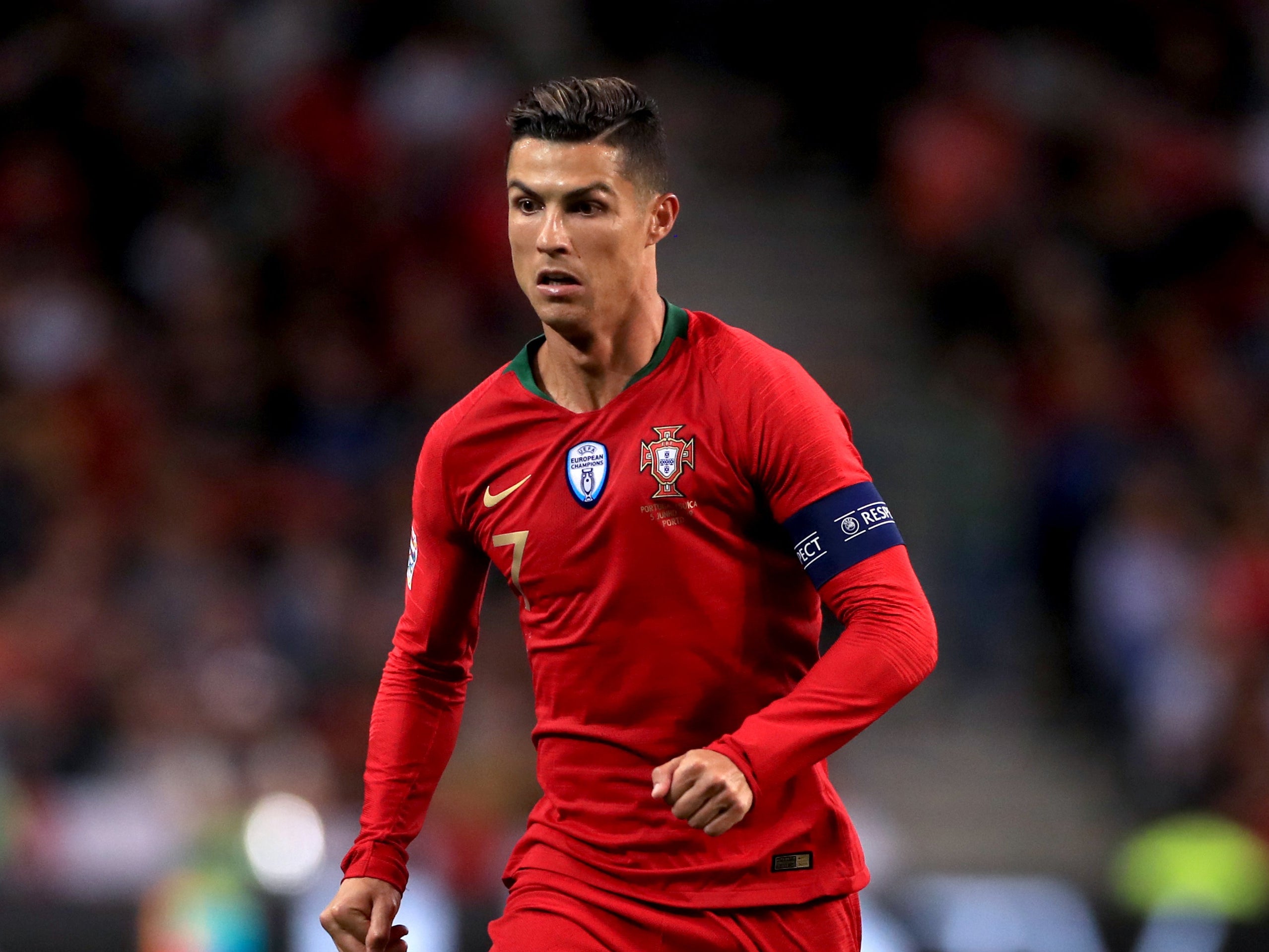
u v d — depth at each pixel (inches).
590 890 384.2
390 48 1402.6
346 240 1286.9
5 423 1112.2
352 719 991.0
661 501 372.2
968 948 671.1
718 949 376.5
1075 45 1514.5
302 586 1043.9
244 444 1155.9
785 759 349.1
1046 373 1246.9
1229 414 1254.9
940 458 1210.6
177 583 1031.6
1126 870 919.0
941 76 1454.2
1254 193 1430.9
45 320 1195.9
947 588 1191.6
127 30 1364.4
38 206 1251.8
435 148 1338.6
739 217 1445.6
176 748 946.1
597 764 385.1
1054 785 1130.0
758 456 369.1
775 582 381.4
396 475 1146.7
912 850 1081.4
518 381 389.1
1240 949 663.1
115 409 1146.0
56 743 941.2
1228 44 1519.4
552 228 366.3
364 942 406.6
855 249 1434.5
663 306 388.2
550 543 380.2
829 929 386.0
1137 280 1364.4
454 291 1275.8
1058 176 1413.6
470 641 421.4
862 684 353.7
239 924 641.6
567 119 366.0
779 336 1348.4
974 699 1176.8
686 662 375.6
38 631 981.8
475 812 915.4
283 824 861.8
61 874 850.8
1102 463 1181.7
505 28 1481.3
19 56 1314.0
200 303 1219.9
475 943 650.2
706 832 350.9
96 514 1064.8
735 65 1528.1
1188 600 1120.8
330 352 1197.7
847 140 1513.3
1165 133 1451.8
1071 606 1178.0
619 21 1521.9
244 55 1392.7
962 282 1334.9
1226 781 1047.0
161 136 1328.7
